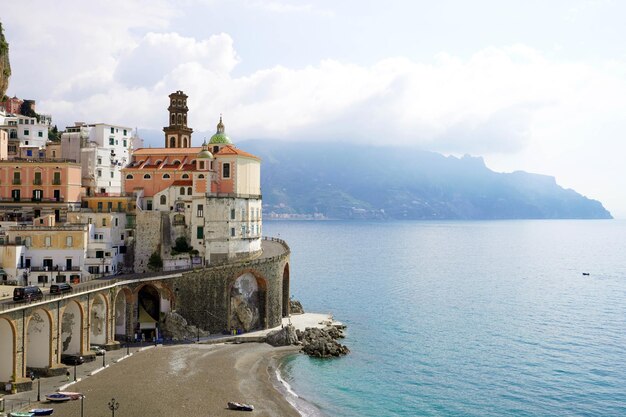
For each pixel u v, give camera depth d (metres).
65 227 110.69
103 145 163.00
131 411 71.94
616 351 107.56
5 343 74.94
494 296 167.25
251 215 135.00
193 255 125.81
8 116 195.25
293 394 83.88
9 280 103.88
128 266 124.06
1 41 127.75
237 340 110.19
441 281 197.38
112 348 98.62
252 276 119.25
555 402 82.38
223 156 130.88
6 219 122.44
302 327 121.50
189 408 74.56
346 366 97.94
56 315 83.44
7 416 66.06
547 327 127.06
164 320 108.50
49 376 82.19
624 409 79.94
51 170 127.06
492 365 98.81
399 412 78.31
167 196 129.50
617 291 178.88
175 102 157.00
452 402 82.12
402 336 118.31
